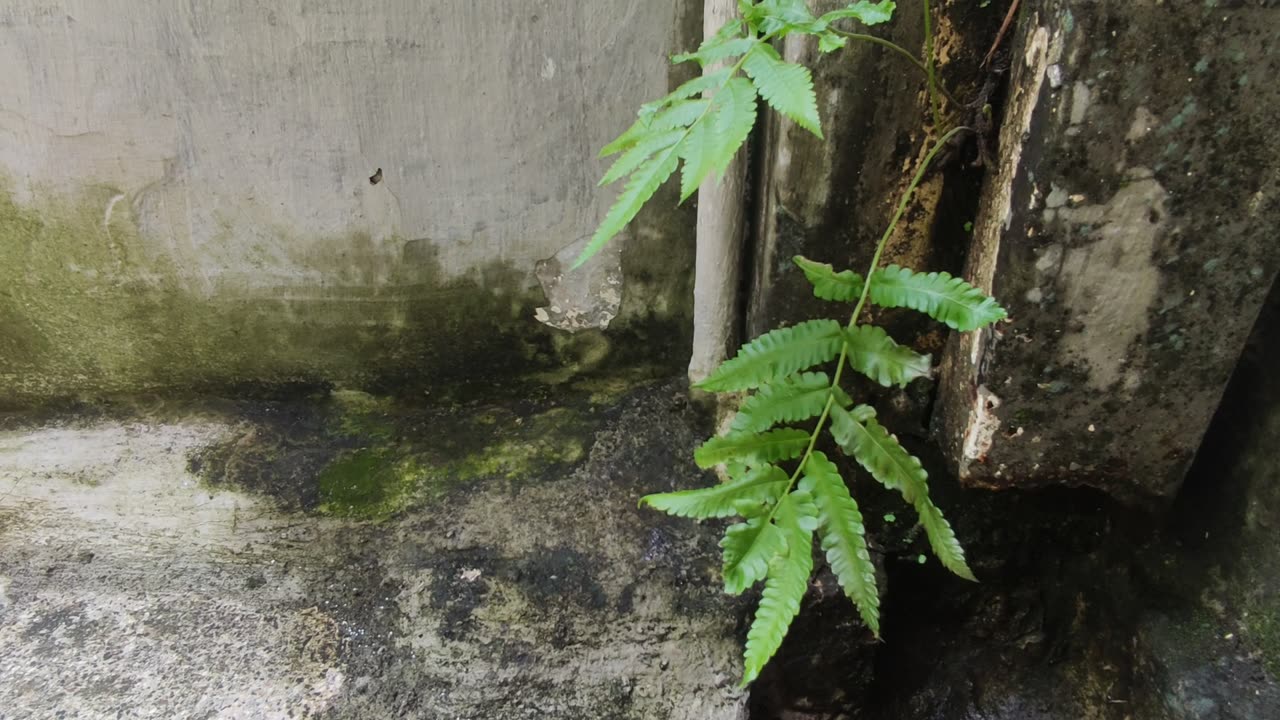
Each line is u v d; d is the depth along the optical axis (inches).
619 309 27.3
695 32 23.8
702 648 22.8
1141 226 18.1
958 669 26.4
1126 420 20.1
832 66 20.1
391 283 26.9
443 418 28.2
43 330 28.0
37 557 24.7
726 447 18.1
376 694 22.0
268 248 26.5
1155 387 19.7
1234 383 20.7
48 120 24.8
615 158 25.2
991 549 25.0
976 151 20.7
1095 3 16.7
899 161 21.0
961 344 21.5
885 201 21.5
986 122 20.0
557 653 22.6
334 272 26.8
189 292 27.3
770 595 16.4
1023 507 24.3
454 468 26.4
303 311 27.5
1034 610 25.7
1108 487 21.4
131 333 28.0
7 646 22.7
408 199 25.7
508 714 21.9
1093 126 17.5
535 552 24.1
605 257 26.5
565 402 28.4
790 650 23.8
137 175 25.6
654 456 26.3
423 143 25.0
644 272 26.7
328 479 26.3
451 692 22.1
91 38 23.9
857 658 24.3
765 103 22.8
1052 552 24.9
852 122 20.6
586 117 24.7
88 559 24.6
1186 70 16.9
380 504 25.6
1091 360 19.5
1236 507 21.0
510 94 24.5
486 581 23.6
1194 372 19.4
